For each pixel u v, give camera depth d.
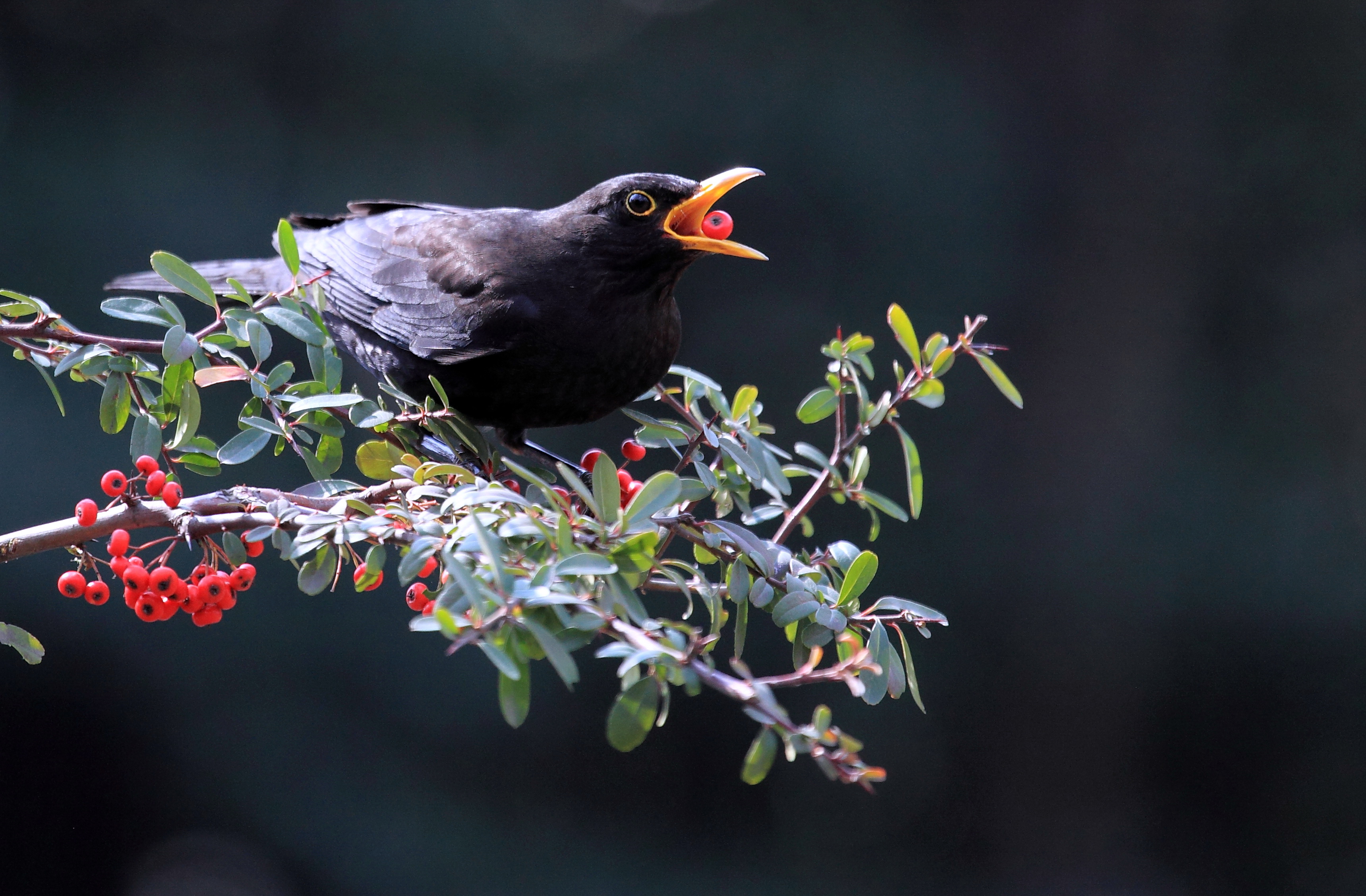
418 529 3.41
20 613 11.87
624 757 13.69
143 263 13.15
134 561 3.77
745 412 4.69
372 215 7.01
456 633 2.85
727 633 13.71
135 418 4.09
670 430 4.50
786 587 3.94
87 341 3.97
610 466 3.26
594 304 5.76
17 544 3.68
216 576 3.82
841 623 3.79
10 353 11.76
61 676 12.26
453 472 3.83
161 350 3.96
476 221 6.18
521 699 2.88
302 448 4.14
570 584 3.26
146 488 3.85
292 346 12.02
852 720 13.99
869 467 4.67
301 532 3.56
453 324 5.90
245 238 13.56
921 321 14.70
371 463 4.23
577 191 14.80
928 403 4.75
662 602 12.72
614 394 6.01
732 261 14.69
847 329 14.59
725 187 5.67
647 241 5.67
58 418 11.82
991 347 4.71
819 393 4.79
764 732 2.86
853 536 13.91
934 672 13.89
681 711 14.02
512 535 3.21
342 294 6.45
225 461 3.98
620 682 13.55
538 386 5.92
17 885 12.49
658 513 3.52
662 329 5.95
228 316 4.14
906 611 3.89
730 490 4.62
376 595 12.84
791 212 14.85
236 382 11.94
